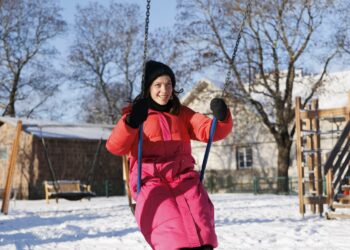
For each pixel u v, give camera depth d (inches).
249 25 1347.2
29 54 1955.0
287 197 1099.9
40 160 1300.4
